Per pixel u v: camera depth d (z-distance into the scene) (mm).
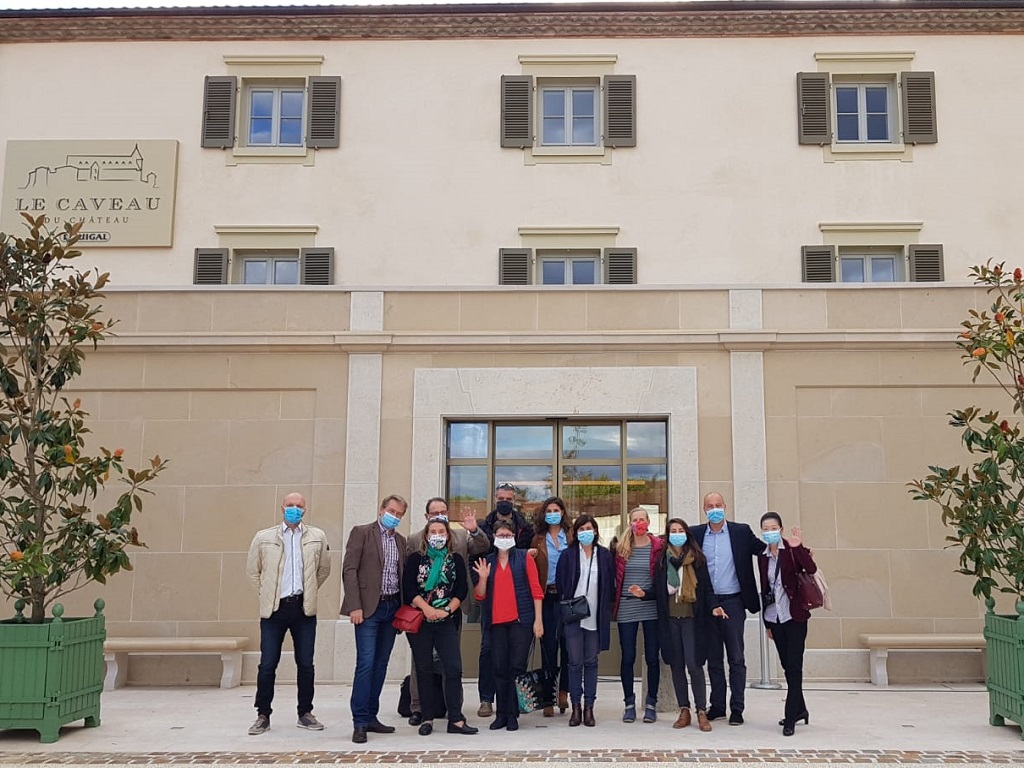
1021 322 10164
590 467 12742
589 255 16859
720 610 9227
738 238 16656
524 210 16812
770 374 12547
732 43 17234
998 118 16891
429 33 17297
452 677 8938
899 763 7680
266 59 17312
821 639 12070
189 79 17328
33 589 9141
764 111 17016
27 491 9258
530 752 8062
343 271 16719
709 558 9516
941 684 11859
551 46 17312
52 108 17203
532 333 12570
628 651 9562
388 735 8867
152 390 12688
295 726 9297
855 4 16938
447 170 16953
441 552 8969
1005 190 16672
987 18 16953
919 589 12133
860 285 12625
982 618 12062
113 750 8234
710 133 16953
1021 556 9320
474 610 12211
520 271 16531
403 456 12492
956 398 12438
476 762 7715
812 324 12602
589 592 9359
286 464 12539
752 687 11609
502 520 9438
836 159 16828
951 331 12406
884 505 12281
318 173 17016
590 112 17438
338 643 12039
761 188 16781
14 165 16984
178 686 12016
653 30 17219
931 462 12352
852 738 8656
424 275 16672
